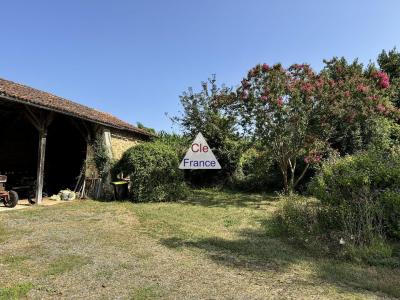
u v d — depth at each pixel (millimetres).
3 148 15125
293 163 14617
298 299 4035
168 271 4961
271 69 11945
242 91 12227
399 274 4820
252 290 4305
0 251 5770
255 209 10945
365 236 5953
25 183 14375
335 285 4469
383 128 14195
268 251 6012
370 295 4145
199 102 18062
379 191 6652
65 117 13500
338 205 6871
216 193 15359
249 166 16938
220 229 7895
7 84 11383
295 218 7090
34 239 6609
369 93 11891
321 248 5996
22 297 3969
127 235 7117
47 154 17469
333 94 11766
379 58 19891
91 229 7625
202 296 4105
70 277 4629
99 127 13781
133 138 17172
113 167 13594
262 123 12141
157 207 11023
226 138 16875
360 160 7258
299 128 11828
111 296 4047
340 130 13289
